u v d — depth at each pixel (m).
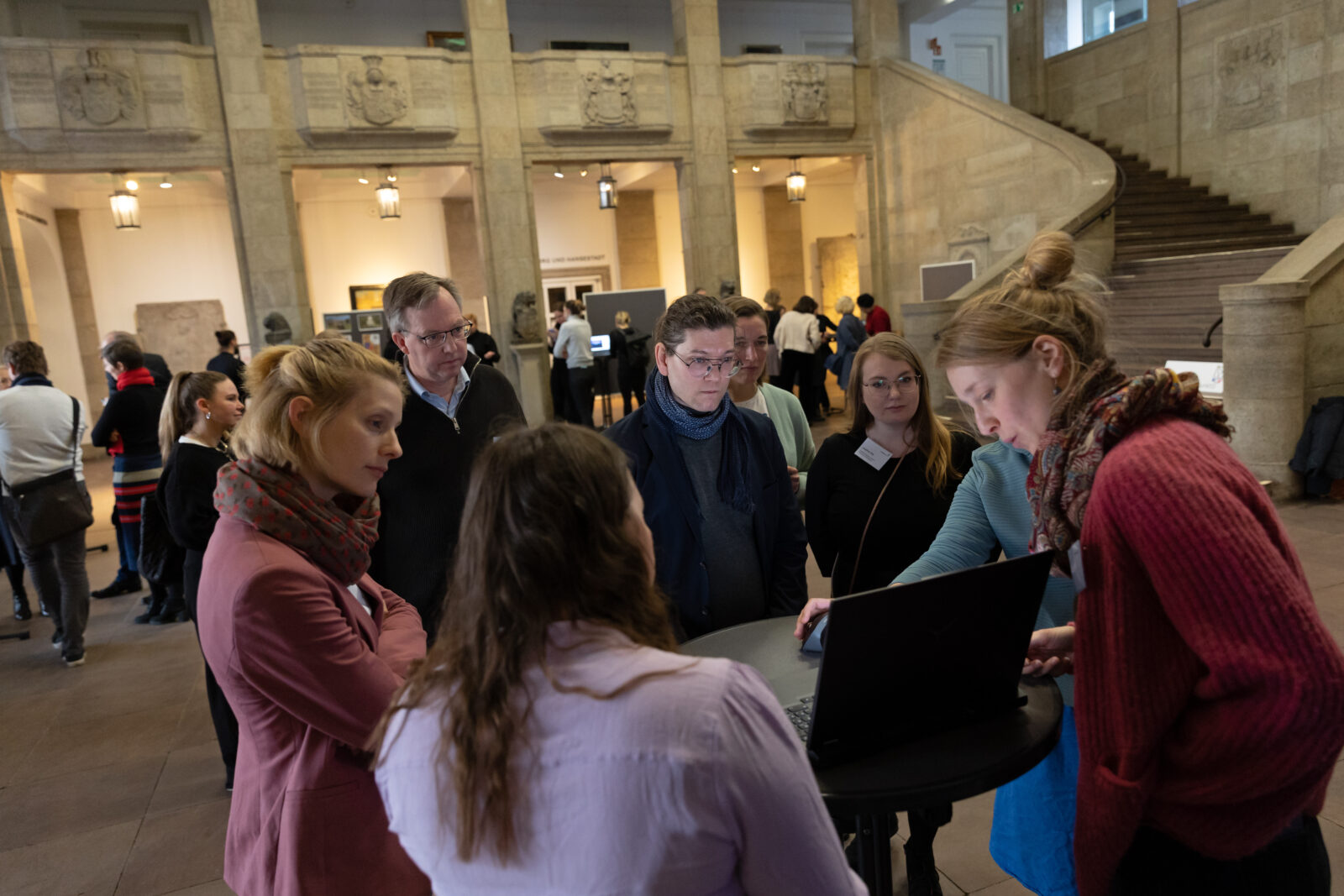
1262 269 8.49
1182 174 12.80
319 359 1.49
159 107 10.12
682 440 2.12
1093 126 14.30
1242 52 11.76
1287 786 0.95
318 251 14.75
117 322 13.62
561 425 0.92
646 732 0.75
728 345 2.01
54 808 3.17
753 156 13.09
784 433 2.98
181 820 3.04
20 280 9.97
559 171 13.05
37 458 4.46
